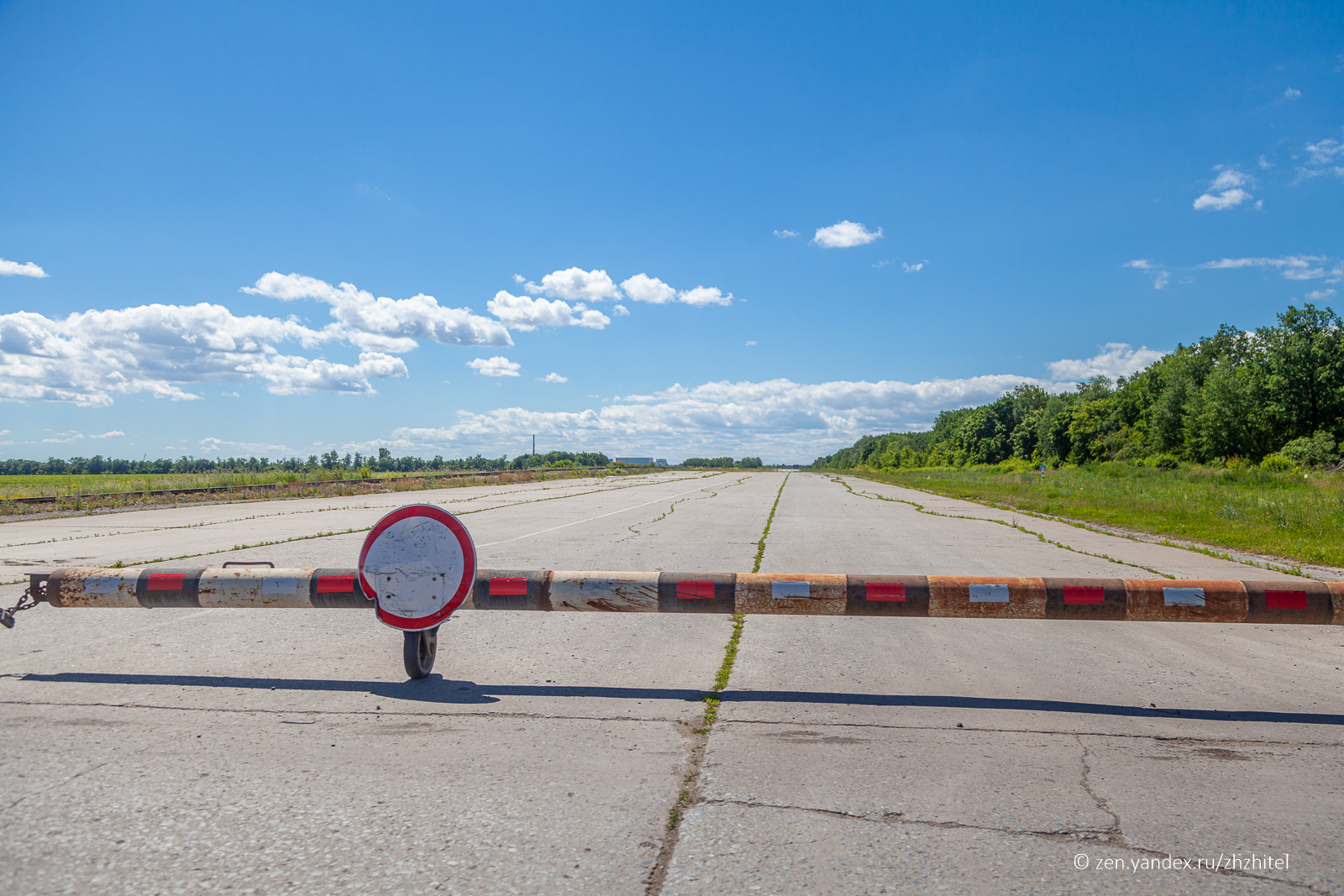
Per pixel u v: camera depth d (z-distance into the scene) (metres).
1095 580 4.43
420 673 4.40
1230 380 52.78
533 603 4.48
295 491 25.75
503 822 2.63
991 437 115.88
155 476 29.66
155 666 4.69
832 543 11.81
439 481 36.88
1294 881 2.29
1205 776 3.09
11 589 7.48
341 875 2.27
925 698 4.14
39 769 3.06
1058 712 3.90
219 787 2.90
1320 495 22.77
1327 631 5.98
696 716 3.80
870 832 2.57
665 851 2.43
